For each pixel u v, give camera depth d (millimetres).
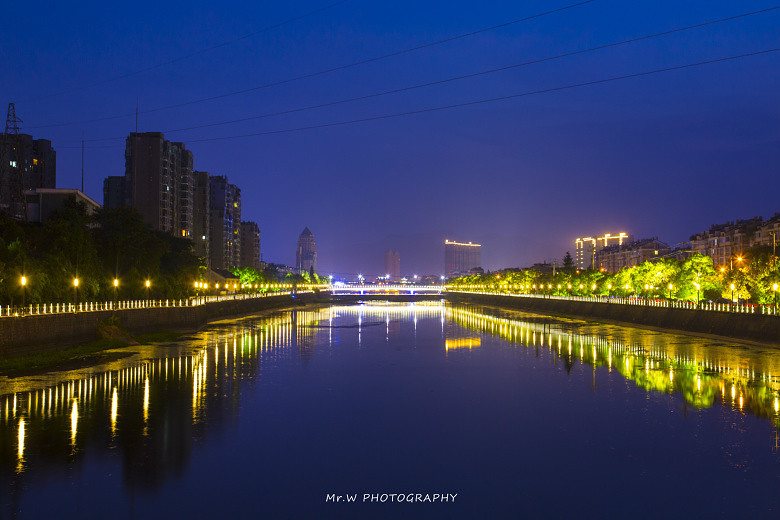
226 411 48781
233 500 31203
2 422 44312
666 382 61031
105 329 85938
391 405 51719
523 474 35156
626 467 36156
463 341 105562
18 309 73625
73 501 30766
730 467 35906
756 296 106812
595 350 88000
